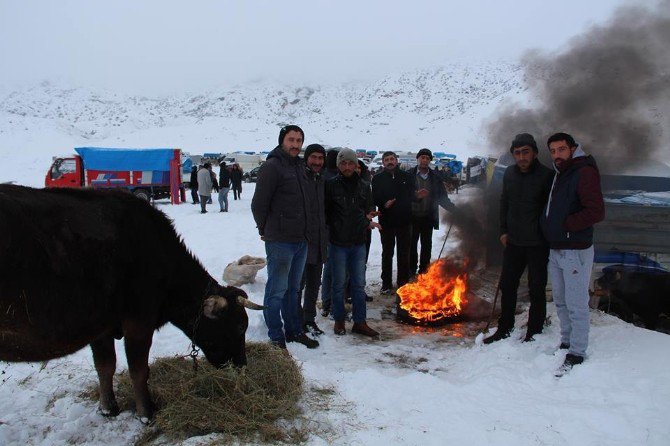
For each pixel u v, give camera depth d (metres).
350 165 5.43
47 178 21.83
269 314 4.97
